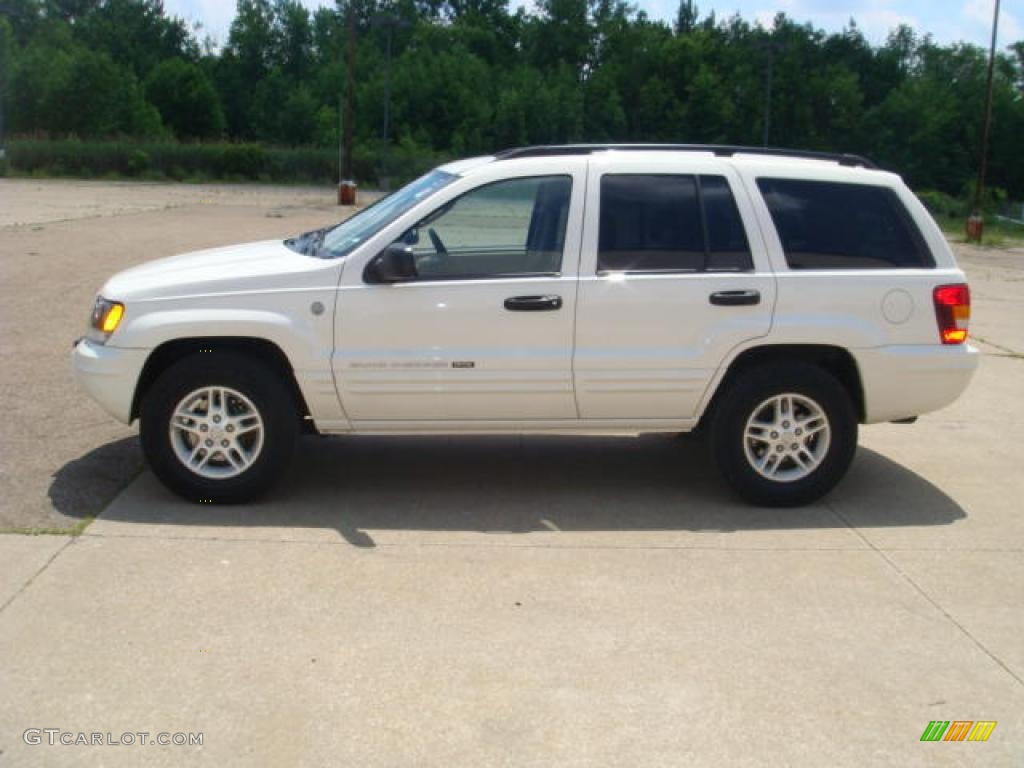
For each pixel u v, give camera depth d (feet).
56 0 347.56
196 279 19.04
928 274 20.01
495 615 15.33
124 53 325.42
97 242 61.21
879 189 20.30
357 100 284.41
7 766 11.46
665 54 302.04
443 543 18.07
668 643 14.65
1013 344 41.11
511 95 286.66
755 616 15.58
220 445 19.27
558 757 11.91
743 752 12.12
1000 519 20.13
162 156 209.97
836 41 318.65
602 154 19.90
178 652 13.93
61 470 20.74
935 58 334.85
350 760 11.75
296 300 18.90
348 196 129.80
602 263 19.35
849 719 12.87
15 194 125.70
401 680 13.43
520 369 19.19
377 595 15.87
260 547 17.57
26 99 254.88
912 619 15.66
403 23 168.55
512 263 19.53
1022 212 245.45
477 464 22.74
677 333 19.40
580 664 13.98
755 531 19.16
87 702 12.71
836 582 16.93
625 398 19.60
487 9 372.58
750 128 291.58
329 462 22.58
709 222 19.67
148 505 19.35
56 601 15.25
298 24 335.88
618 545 18.25
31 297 39.55
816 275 19.67
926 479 22.63
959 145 288.51
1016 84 329.31
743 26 326.44
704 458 23.62
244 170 213.25
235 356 19.03
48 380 27.22
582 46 341.21
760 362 20.07
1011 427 27.40
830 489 20.36
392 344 19.04
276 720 12.47
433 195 19.43
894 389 20.07
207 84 293.84
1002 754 12.26
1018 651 14.76
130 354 18.81
